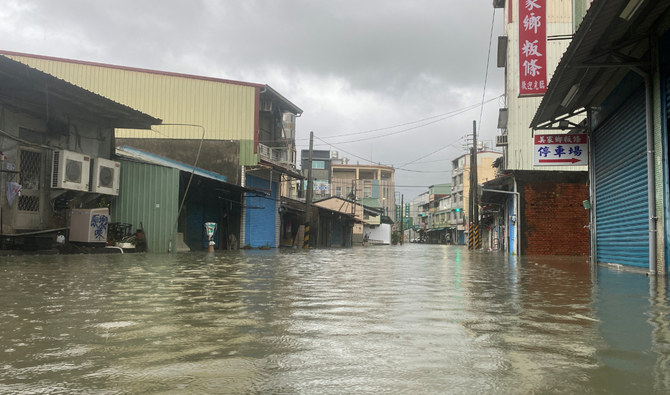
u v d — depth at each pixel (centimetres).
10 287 553
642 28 853
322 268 998
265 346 281
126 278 675
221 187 2186
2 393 195
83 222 1384
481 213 3809
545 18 1486
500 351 273
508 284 686
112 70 2484
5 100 1250
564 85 1088
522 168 2580
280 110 3005
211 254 1653
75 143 1508
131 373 224
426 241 9594
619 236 1135
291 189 4688
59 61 2439
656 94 865
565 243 2122
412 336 313
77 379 215
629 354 267
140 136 2475
